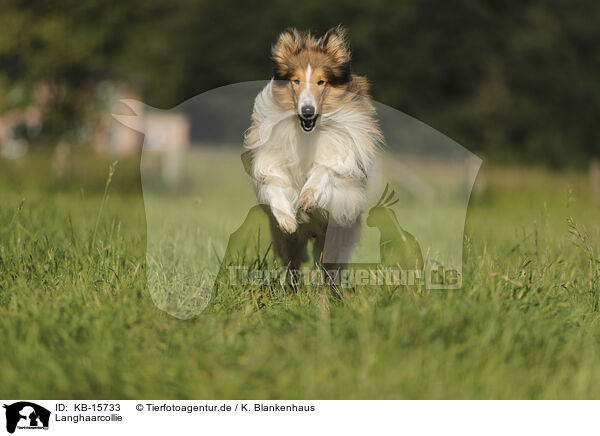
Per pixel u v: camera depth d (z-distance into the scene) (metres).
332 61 8.44
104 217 12.34
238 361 5.82
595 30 53.97
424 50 51.00
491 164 41.09
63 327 6.32
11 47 29.28
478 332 6.21
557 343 6.35
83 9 30.25
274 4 54.41
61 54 29.67
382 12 50.50
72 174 26.89
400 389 5.46
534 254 9.34
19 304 7.05
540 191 26.22
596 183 26.22
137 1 31.64
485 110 47.44
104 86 32.88
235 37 55.34
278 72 8.48
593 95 52.50
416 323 6.25
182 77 51.94
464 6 52.22
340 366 5.66
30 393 5.43
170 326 6.71
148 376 5.54
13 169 28.09
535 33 52.62
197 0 55.91
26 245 9.13
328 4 51.59
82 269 8.36
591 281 8.30
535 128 49.91
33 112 32.50
